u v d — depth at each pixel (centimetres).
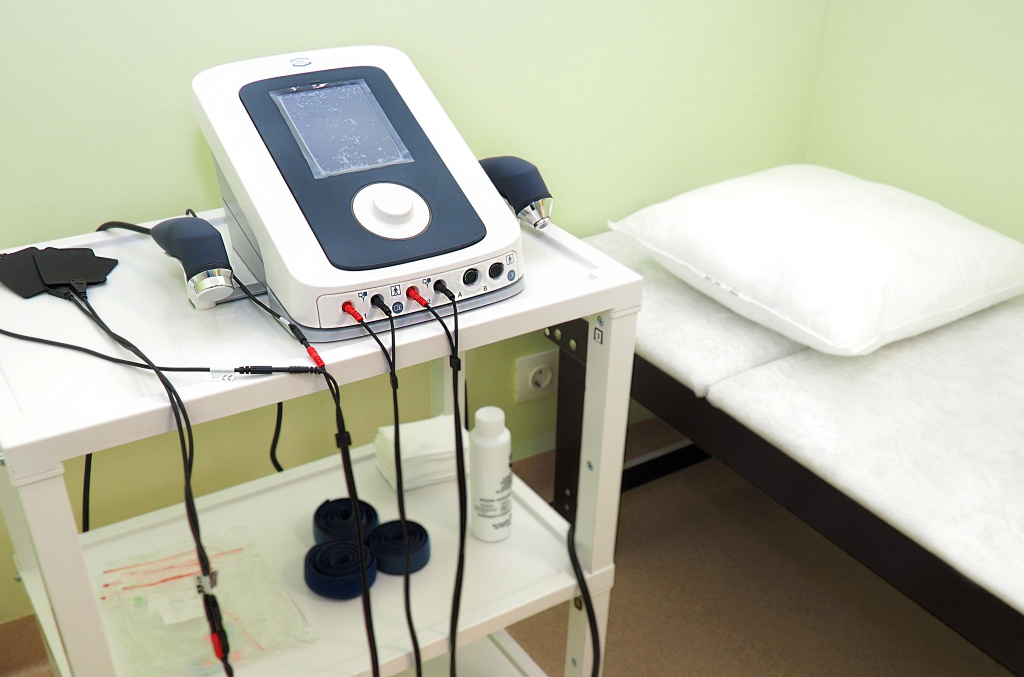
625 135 139
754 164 159
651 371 122
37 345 74
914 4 140
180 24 98
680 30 136
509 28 120
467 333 76
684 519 152
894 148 150
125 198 104
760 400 107
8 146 95
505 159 94
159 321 78
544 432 158
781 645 128
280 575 100
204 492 128
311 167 78
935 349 117
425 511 110
